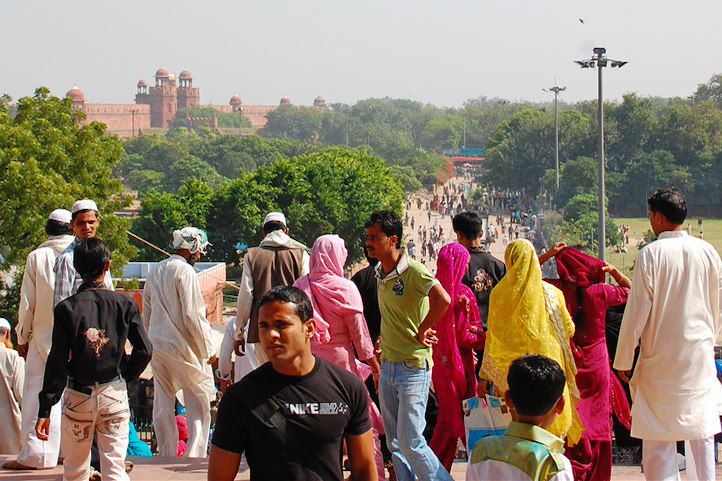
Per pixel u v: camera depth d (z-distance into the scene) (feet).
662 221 21.94
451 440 24.23
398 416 22.20
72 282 25.16
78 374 22.09
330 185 263.29
